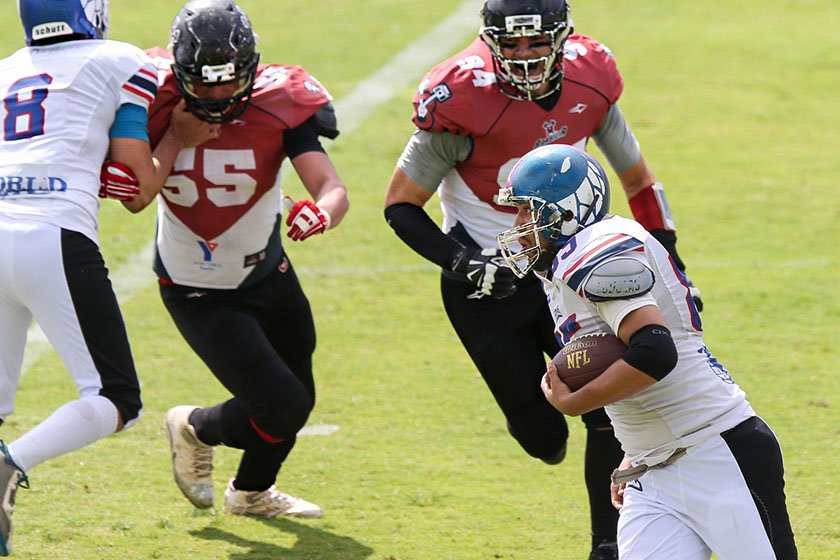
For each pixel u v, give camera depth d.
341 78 46.66
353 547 15.94
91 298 14.10
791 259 30.19
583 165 12.37
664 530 11.92
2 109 14.58
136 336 25.47
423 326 26.31
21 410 21.05
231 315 16.19
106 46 14.83
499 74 15.39
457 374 23.42
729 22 56.16
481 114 15.43
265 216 16.28
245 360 15.84
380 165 37.59
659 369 11.32
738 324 25.78
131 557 15.51
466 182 15.95
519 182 12.35
